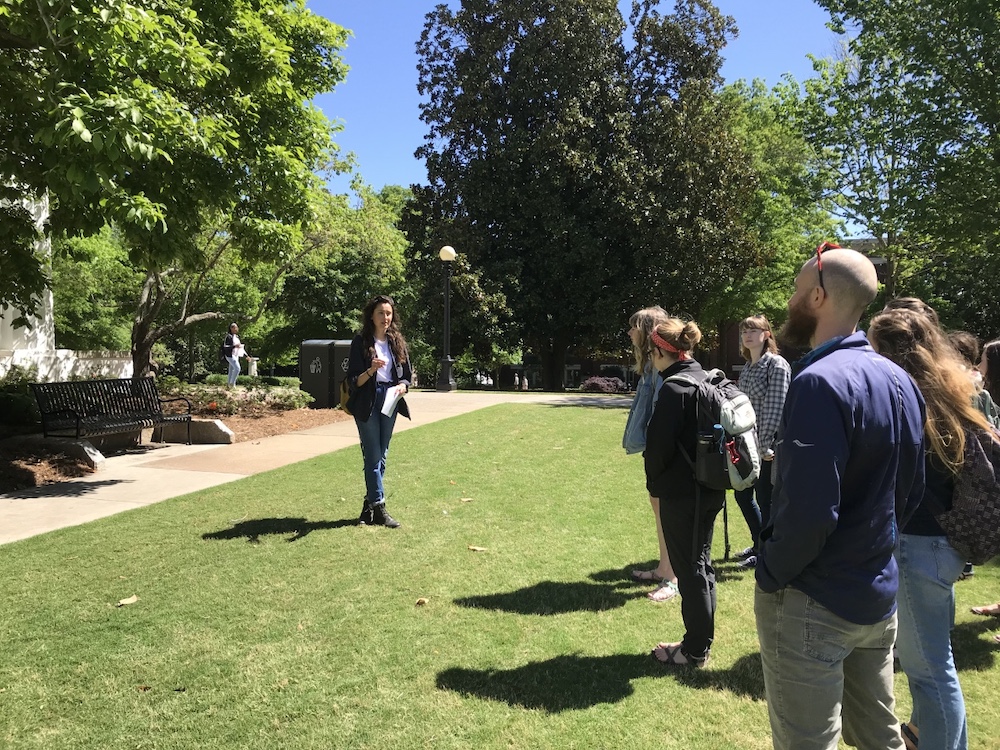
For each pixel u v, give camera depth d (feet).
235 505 20.04
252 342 143.54
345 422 39.99
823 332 6.63
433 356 126.41
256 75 26.94
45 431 27.02
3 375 42.63
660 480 10.62
